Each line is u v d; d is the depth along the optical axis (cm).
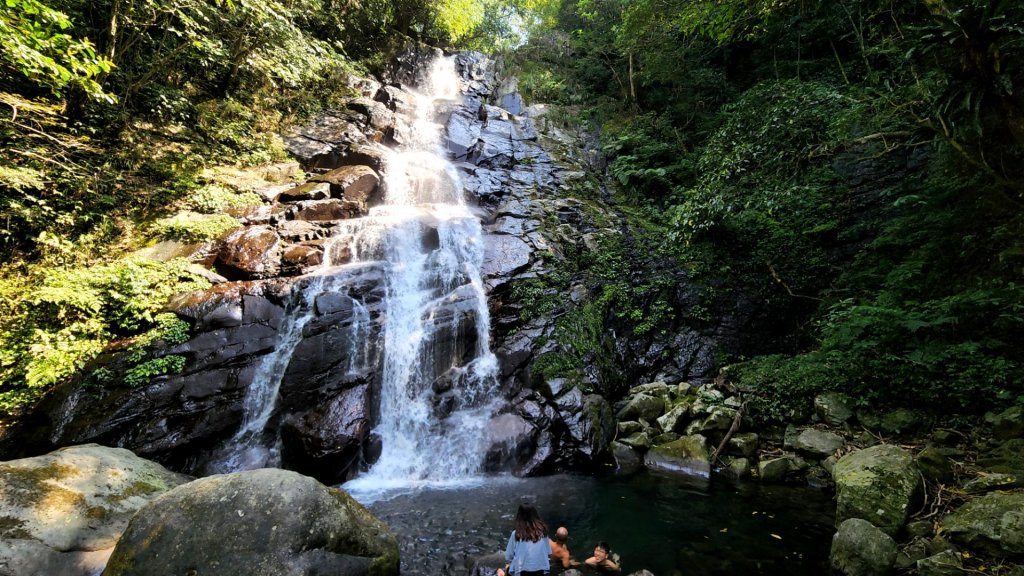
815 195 1099
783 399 789
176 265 766
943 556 400
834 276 1059
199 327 695
